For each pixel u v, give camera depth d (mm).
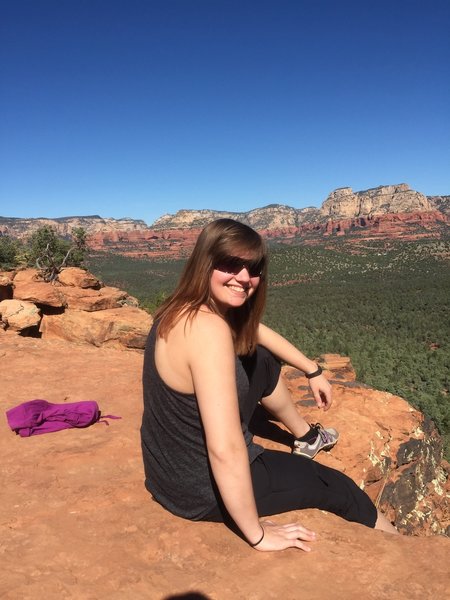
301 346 55656
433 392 36719
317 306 100000
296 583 1513
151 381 1729
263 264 1696
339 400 4234
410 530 3744
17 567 1637
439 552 1645
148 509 2047
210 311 1616
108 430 3254
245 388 1747
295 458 1981
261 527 1660
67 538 1842
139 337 10742
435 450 4371
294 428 2732
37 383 4398
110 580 1552
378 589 1470
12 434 3182
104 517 2008
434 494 4145
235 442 1516
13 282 12117
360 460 3305
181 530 1834
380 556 1637
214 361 1513
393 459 3590
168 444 1805
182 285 1665
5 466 2654
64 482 2414
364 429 3602
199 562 1650
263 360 2365
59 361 5289
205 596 1462
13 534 1894
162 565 1650
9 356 5445
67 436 3141
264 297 1826
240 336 1873
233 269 1606
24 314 10891
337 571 1566
